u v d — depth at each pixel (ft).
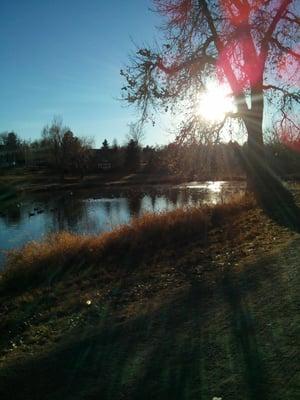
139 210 124.36
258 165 64.90
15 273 43.47
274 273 26.27
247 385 14.84
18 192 210.79
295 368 15.31
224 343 18.30
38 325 28.50
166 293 28.25
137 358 18.56
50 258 45.91
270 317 19.97
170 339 19.86
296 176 102.22
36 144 364.79
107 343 20.90
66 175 294.87
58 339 23.82
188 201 131.13
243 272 28.12
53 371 18.92
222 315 21.44
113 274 38.42
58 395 16.79
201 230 48.52
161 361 17.83
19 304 35.29
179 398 14.90
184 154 65.05
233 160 69.21
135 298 29.35
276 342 17.48
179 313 23.03
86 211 135.54
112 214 121.80
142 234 48.93
